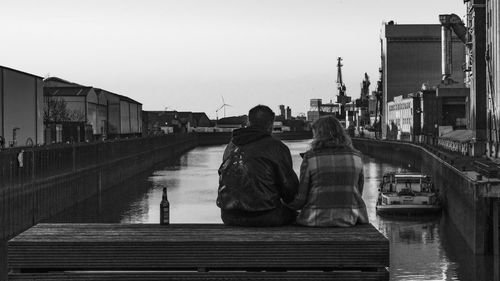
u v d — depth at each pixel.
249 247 9.70
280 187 10.34
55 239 9.91
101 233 10.24
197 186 89.12
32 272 9.97
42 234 10.20
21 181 52.12
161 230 10.37
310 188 10.38
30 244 9.80
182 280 9.78
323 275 9.66
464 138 88.50
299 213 10.92
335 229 10.20
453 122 131.38
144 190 85.31
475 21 82.88
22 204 52.34
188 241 9.75
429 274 33.09
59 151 66.12
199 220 55.31
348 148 10.38
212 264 9.74
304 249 9.66
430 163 81.19
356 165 10.33
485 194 35.59
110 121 126.56
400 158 132.50
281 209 10.43
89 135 99.44
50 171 62.16
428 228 47.59
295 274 9.70
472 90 87.75
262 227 10.38
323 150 10.34
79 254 9.80
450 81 134.50
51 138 87.19
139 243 9.78
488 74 73.56
